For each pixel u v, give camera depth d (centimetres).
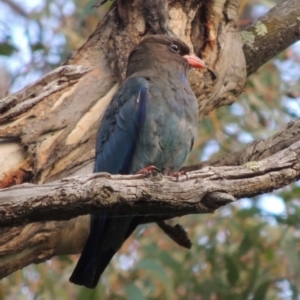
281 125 1416
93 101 1013
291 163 786
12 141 947
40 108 967
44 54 1418
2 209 694
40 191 698
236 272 1202
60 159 971
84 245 993
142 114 970
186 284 1260
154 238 1347
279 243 1223
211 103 1125
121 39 1057
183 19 1078
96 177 710
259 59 1207
